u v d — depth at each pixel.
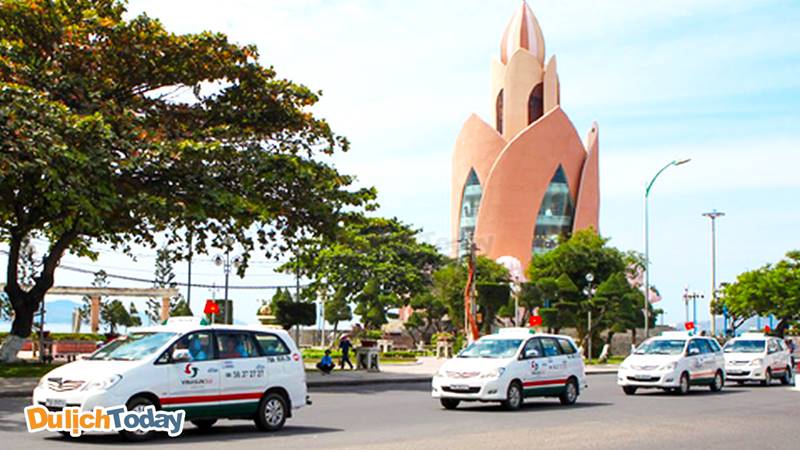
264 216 30.95
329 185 32.53
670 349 28.59
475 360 21.98
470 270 51.28
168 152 28.22
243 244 34.75
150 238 35.00
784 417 20.31
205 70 31.42
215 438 14.94
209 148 28.78
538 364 22.58
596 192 106.19
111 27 29.62
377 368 38.88
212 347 15.48
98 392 13.86
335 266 62.41
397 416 19.77
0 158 24.67
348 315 64.94
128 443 13.97
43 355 36.38
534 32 110.31
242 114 32.75
